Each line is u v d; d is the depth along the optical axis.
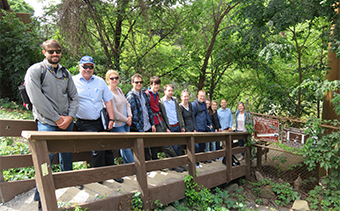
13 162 2.67
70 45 5.96
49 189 1.97
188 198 3.79
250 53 7.55
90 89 3.03
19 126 2.89
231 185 5.24
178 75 9.20
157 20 7.89
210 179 4.39
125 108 3.59
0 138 4.27
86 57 2.99
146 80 7.71
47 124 2.49
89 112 2.99
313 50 8.02
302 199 5.18
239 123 5.87
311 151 5.01
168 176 4.00
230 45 7.79
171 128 4.37
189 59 9.23
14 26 8.73
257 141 5.88
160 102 4.29
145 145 3.05
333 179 4.91
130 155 3.54
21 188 2.75
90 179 2.38
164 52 8.62
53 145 2.11
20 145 4.13
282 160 5.59
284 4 5.80
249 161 5.68
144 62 7.84
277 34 6.02
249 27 7.44
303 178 5.49
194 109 5.05
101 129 3.19
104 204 2.55
